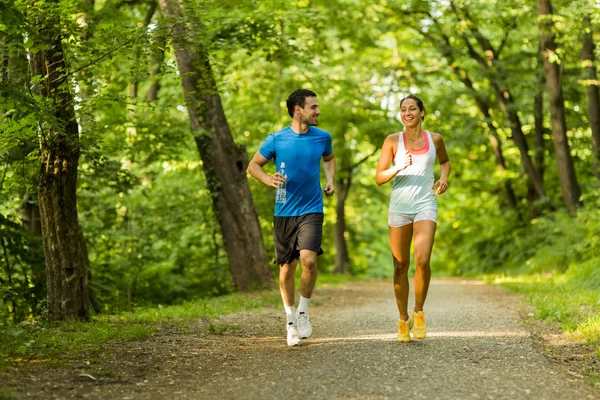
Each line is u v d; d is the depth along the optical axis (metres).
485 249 26.95
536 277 18.03
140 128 13.34
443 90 25.83
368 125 24.48
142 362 5.67
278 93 20.97
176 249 17.19
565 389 4.73
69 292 8.11
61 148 8.07
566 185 19.38
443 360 5.69
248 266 14.15
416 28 21.77
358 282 20.14
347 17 21.08
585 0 15.55
